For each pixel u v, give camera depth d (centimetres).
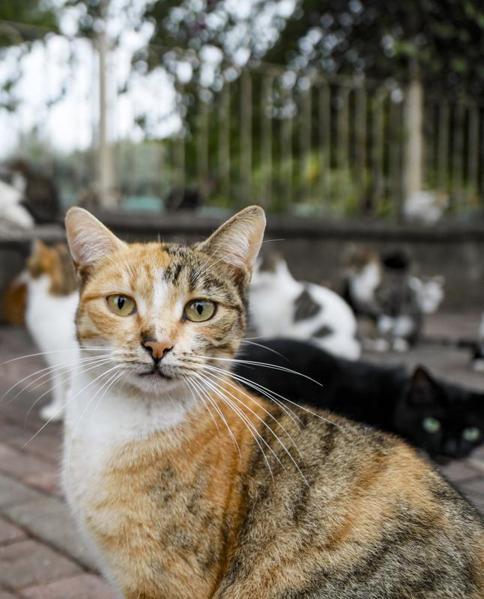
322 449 34
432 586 30
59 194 124
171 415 34
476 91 160
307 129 138
